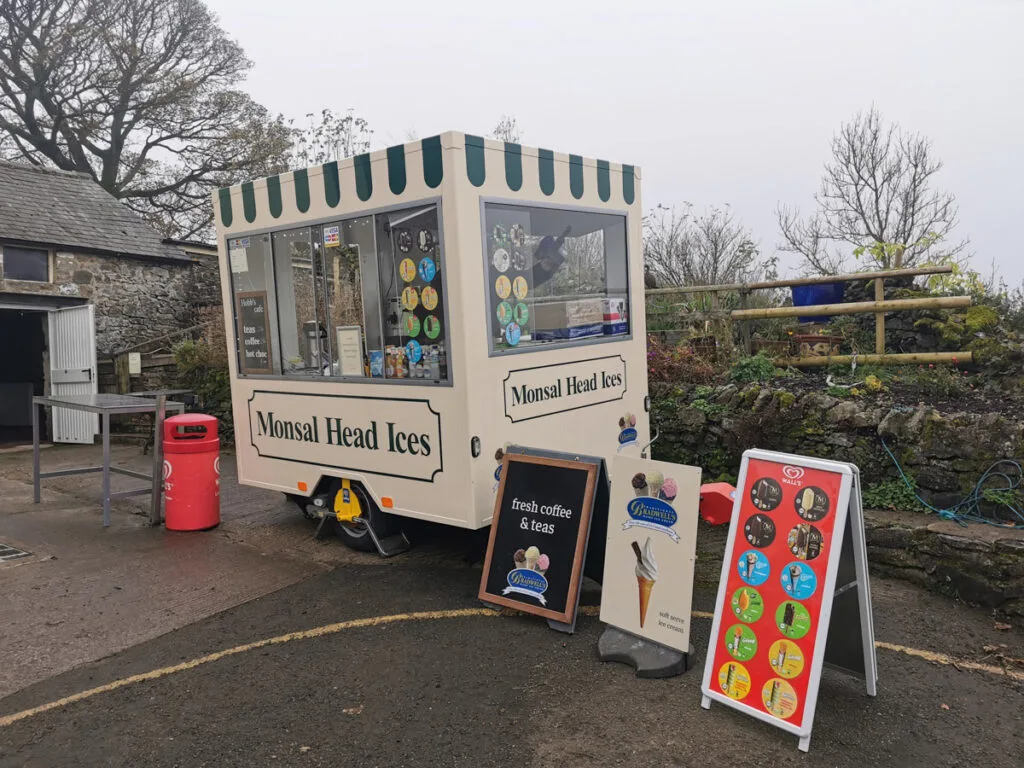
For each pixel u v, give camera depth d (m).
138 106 22.39
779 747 2.79
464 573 4.70
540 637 3.75
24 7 20.61
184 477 5.77
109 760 2.84
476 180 4.10
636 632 3.50
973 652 3.45
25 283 11.06
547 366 4.59
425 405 4.35
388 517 5.00
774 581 2.90
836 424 5.02
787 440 5.25
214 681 3.42
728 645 3.01
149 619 4.14
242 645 3.78
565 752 2.79
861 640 3.00
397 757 2.79
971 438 4.38
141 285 12.72
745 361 6.37
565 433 4.76
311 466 5.18
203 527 5.83
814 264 14.36
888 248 9.12
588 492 3.80
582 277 4.90
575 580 3.76
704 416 5.77
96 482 7.93
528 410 4.47
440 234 4.11
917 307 6.06
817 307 6.48
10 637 3.95
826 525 2.79
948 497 4.43
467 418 4.13
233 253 5.54
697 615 3.96
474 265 4.10
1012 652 3.43
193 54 23.20
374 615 4.09
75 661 3.67
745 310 6.91
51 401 6.59
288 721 3.06
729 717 3.00
